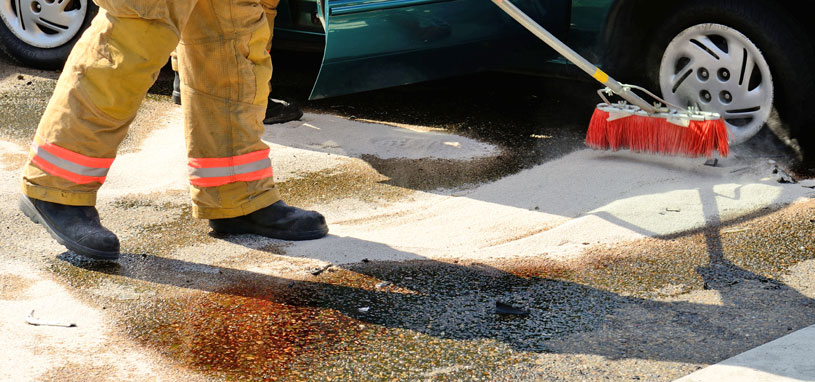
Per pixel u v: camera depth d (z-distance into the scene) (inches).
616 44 195.9
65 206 138.6
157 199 169.9
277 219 150.9
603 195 171.2
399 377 108.4
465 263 142.5
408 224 160.1
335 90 187.6
